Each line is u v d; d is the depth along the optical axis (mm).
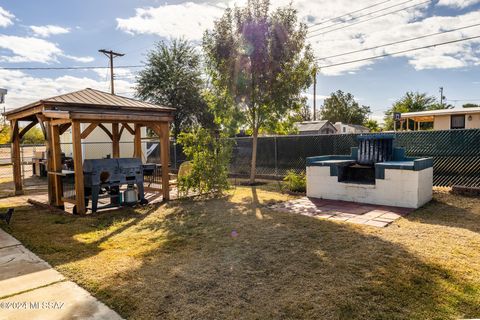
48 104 6703
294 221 5461
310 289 2959
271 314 2562
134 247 4359
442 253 3754
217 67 9977
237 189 9484
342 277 3186
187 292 2980
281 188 9469
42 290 3088
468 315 2473
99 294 2982
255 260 3736
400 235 4512
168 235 4910
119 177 7059
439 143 8445
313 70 9930
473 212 5805
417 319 2428
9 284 3232
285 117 10344
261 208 6695
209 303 2770
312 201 7316
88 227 5523
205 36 9961
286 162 11930
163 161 7945
